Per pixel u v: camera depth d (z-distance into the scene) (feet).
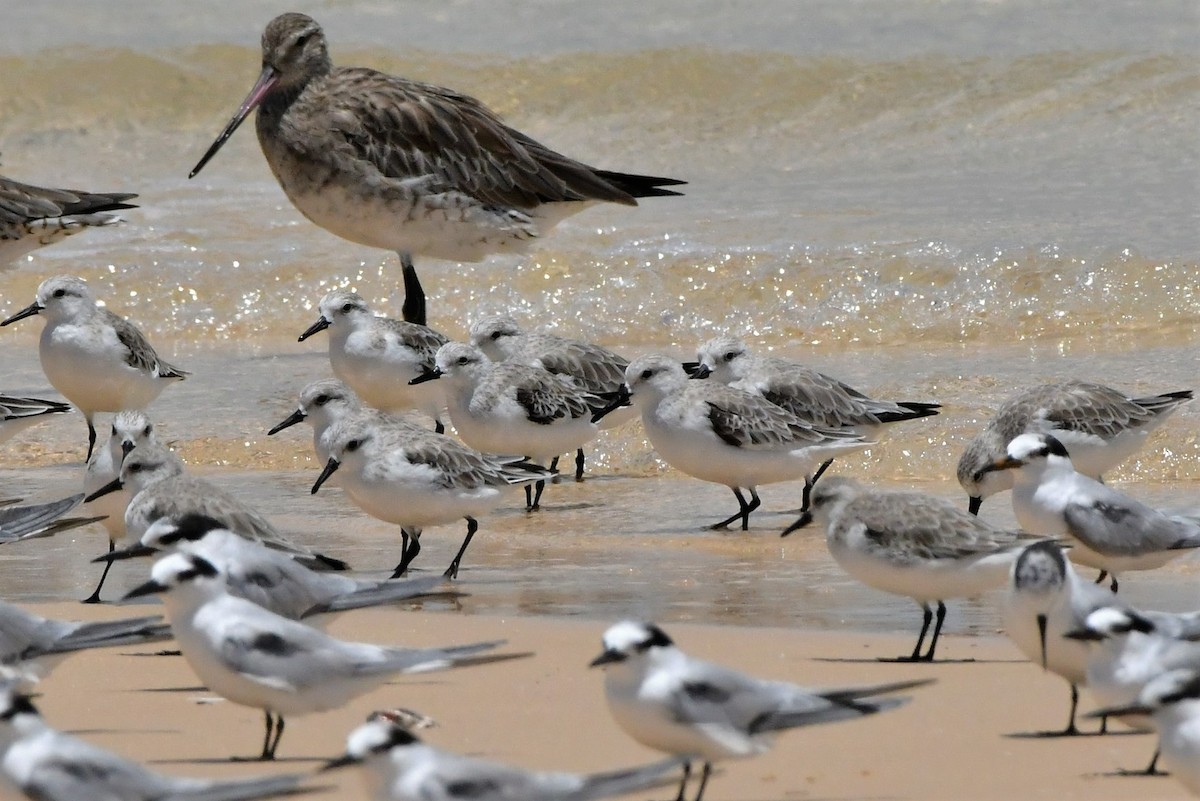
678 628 38.83
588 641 37.60
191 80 101.50
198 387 66.80
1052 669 31.58
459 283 76.23
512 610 40.78
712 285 73.77
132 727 31.89
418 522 43.86
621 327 72.79
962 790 27.84
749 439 47.88
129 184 91.91
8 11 106.63
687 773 27.30
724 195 84.38
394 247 69.51
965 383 61.11
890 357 67.10
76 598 42.42
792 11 100.37
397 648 29.96
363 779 25.13
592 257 75.97
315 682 29.37
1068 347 66.85
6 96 100.48
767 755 29.71
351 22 104.17
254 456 58.90
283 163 68.69
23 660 30.58
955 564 35.76
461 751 30.09
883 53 95.50
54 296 57.72
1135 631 29.12
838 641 37.65
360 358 58.54
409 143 68.08
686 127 94.27
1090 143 86.94
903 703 26.66
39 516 40.86
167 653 37.09
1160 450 53.36
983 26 96.73
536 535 49.06
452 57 98.99
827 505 37.40
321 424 49.37
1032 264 71.87
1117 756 29.53
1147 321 69.10
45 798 24.88
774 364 52.37
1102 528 39.17
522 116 96.48
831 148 90.84
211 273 78.38
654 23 100.94
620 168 91.09
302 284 77.61
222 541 33.27
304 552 38.32
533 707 32.63
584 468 57.16
